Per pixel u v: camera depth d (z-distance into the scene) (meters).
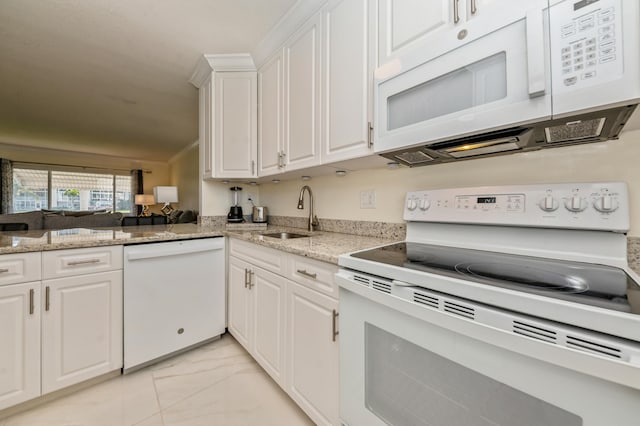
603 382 0.49
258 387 1.53
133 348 1.62
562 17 0.65
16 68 2.39
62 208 6.61
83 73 2.47
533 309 0.56
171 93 2.92
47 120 3.97
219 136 2.22
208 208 2.50
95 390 1.49
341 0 1.37
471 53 0.80
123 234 1.76
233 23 1.79
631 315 0.48
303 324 1.27
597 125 0.75
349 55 1.32
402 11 1.09
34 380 1.33
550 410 0.55
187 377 1.61
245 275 1.77
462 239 1.15
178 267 1.80
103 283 1.52
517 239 1.01
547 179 1.04
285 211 2.44
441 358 0.73
